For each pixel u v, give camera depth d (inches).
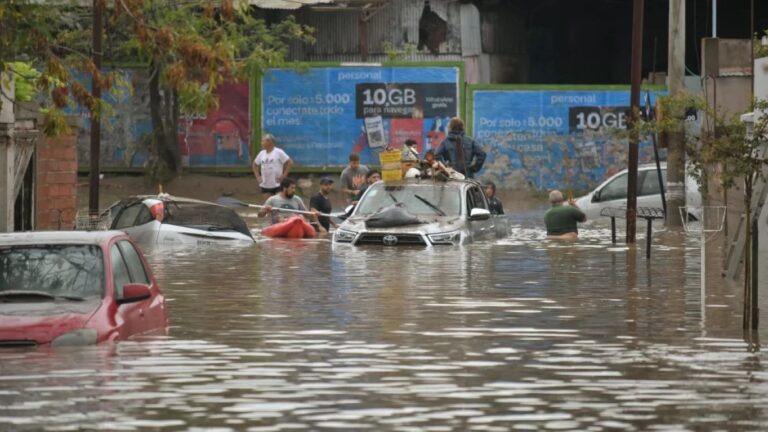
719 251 1911.9
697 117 2370.8
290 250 1950.1
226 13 1507.1
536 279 1535.4
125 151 3459.6
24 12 1441.9
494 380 872.9
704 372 906.7
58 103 1464.1
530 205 3277.6
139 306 1075.9
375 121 3540.8
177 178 3454.7
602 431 729.0
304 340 1048.8
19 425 740.0
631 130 1745.8
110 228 2121.1
